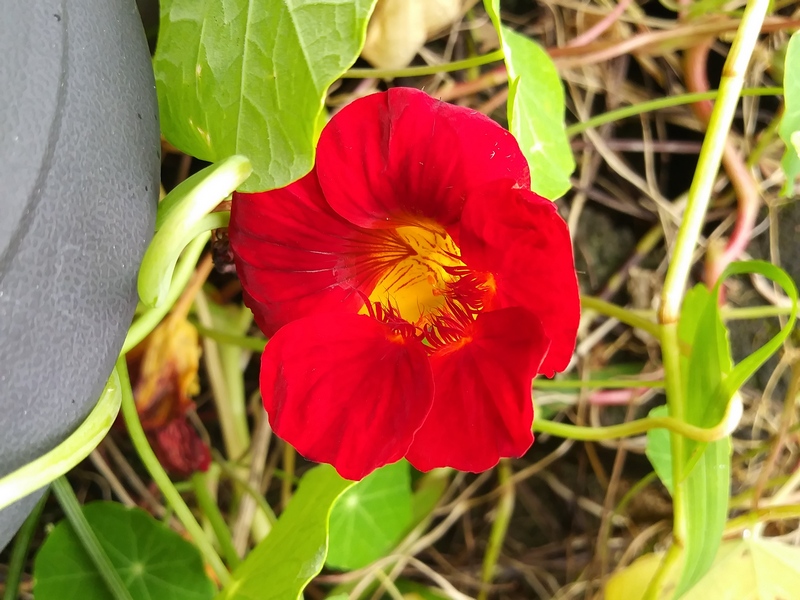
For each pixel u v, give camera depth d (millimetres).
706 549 163
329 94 216
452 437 126
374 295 141
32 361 103
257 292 131
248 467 219
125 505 198
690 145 238
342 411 125
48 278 102
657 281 238
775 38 225
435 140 119
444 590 235
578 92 233
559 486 248
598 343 243
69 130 102
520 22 229
